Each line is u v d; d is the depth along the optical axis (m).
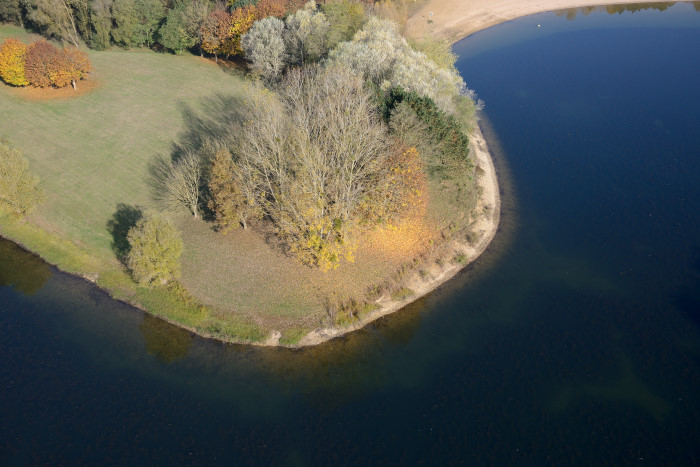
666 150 94.31
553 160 93.69
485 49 135.50
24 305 65.25
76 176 84.62
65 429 52.41
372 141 68.12
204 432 52.75
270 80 106.94
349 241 70.44
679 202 82.62
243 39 109.06
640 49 129.88
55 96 104.38
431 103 76.25
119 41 127.38
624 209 82.00
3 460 49.62
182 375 58.16
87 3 123.38
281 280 67.38
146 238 61.88
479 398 56.47
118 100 104.69
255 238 72.88
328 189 67.12
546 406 55.44
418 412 55.12
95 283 68.06
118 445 51.22
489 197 85.19
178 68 119.38
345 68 85.31
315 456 51.09
